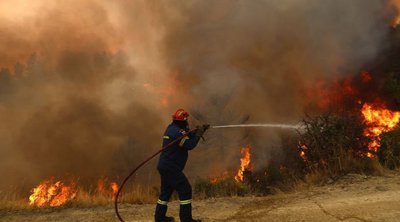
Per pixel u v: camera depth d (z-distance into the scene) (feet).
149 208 19.94
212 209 18.84
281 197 20.17
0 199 22.88
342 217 15.78
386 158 24.99
